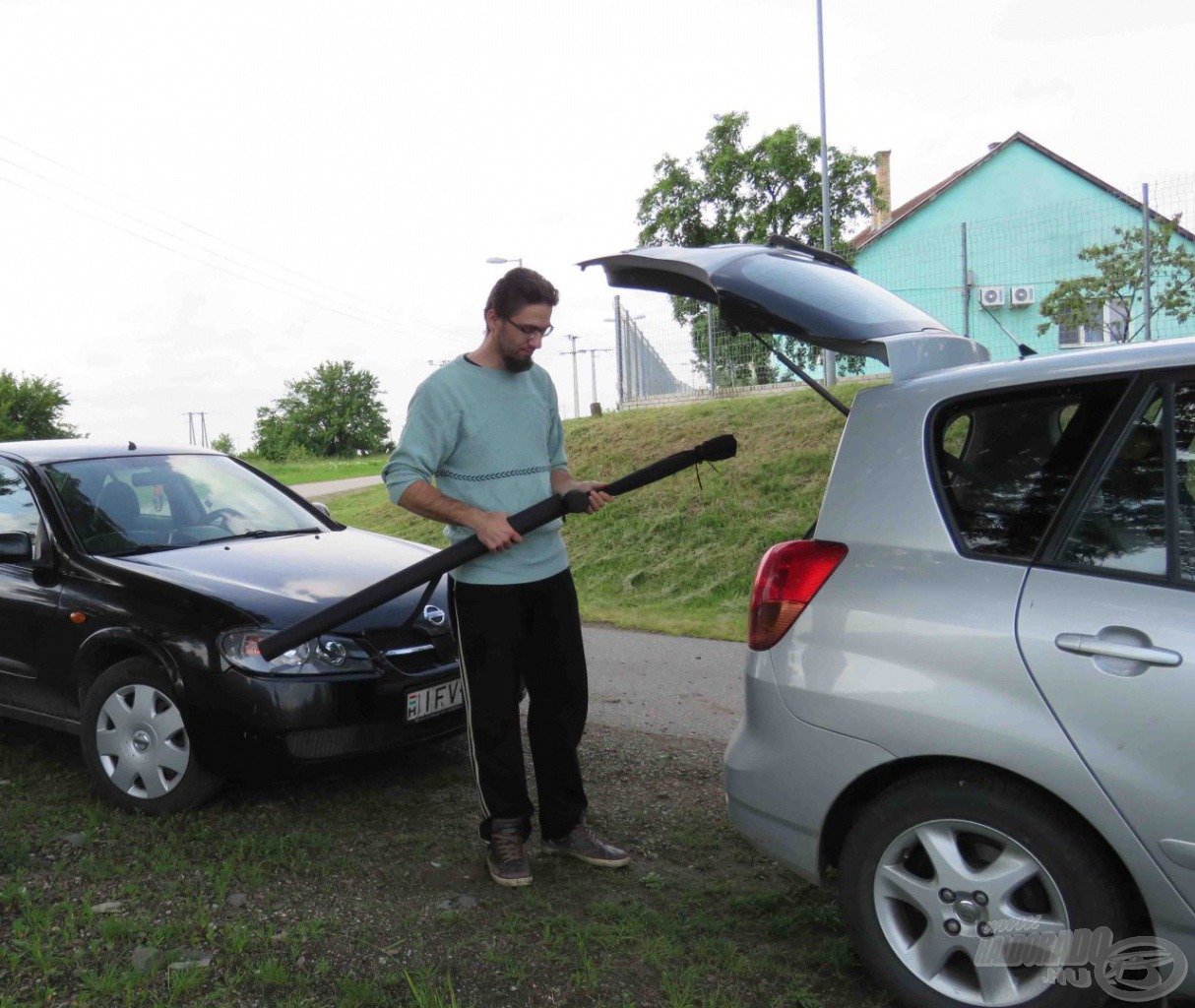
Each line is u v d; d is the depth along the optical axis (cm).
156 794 383
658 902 321
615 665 647
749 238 2180
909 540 255
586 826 354
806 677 262
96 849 356
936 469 257
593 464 1326
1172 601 220
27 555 427
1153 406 234
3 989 266
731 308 288
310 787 419
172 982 267
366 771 440
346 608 314
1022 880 233
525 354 321
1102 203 2261
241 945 284
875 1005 258
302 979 269
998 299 2300
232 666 366
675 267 309
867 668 251
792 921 300
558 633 338
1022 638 231
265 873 337
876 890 253
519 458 328
